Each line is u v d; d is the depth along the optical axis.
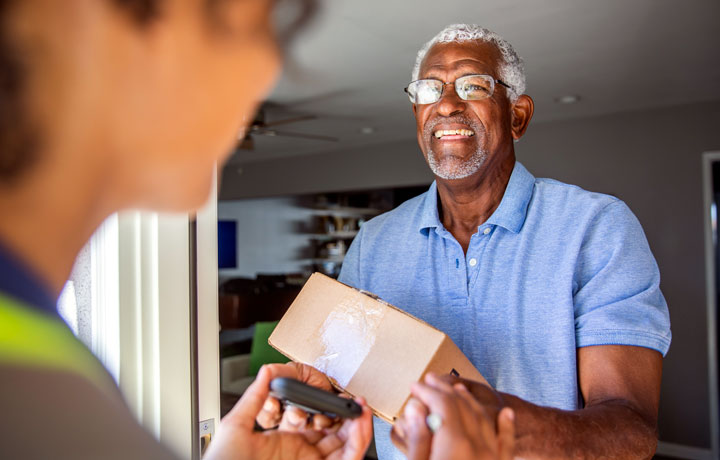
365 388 0.68
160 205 0.23
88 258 0.78
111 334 0.76
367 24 2.76
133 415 0.24
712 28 2.88
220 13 0.21
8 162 0.20
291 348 0.76
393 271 1.17
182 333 0.78
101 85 0.20
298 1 0.22
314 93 4.04
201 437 0.83
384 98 4.23
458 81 1.06
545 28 2.87
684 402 4.46
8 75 0.19
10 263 0.20
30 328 0.21
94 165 0.21
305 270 7.88
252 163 7.57
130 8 0.20
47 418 0.20
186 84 0.21
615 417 0.72
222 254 8.37
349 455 0.55
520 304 1.01
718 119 4.39
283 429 0.58
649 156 4.66
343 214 7.43
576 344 0.95
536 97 4.29
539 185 1.13
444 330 1.08
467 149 1.06
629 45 3.14
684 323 4.48
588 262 0.98
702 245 4.44
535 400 0.97
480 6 2.57
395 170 6.25
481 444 0.42
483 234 1.07
